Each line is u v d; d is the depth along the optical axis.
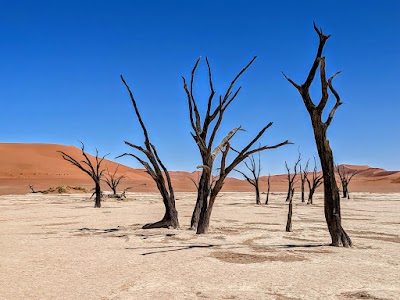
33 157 116.31
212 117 15.35
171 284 7.00
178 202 41.97
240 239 12.74
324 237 13.35
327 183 11.52
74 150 130.88
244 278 7.42
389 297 6.22
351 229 16.06
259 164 38.72
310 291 6.55
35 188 76.62
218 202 42.44
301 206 34.81
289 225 14.99
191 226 15.83
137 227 16.92
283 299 6.12
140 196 58.09
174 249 10.74
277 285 6.92
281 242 12.17
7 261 9.12
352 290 6.61
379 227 16.84
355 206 33.97
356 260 9.19
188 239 12.81
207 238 13.01
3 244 11.78
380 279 7.35
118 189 85.19
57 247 11.19
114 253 10.16
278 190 99.25
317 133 11.66
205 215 14.33
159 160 16.62
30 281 7.25
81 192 67.38
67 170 112.00
